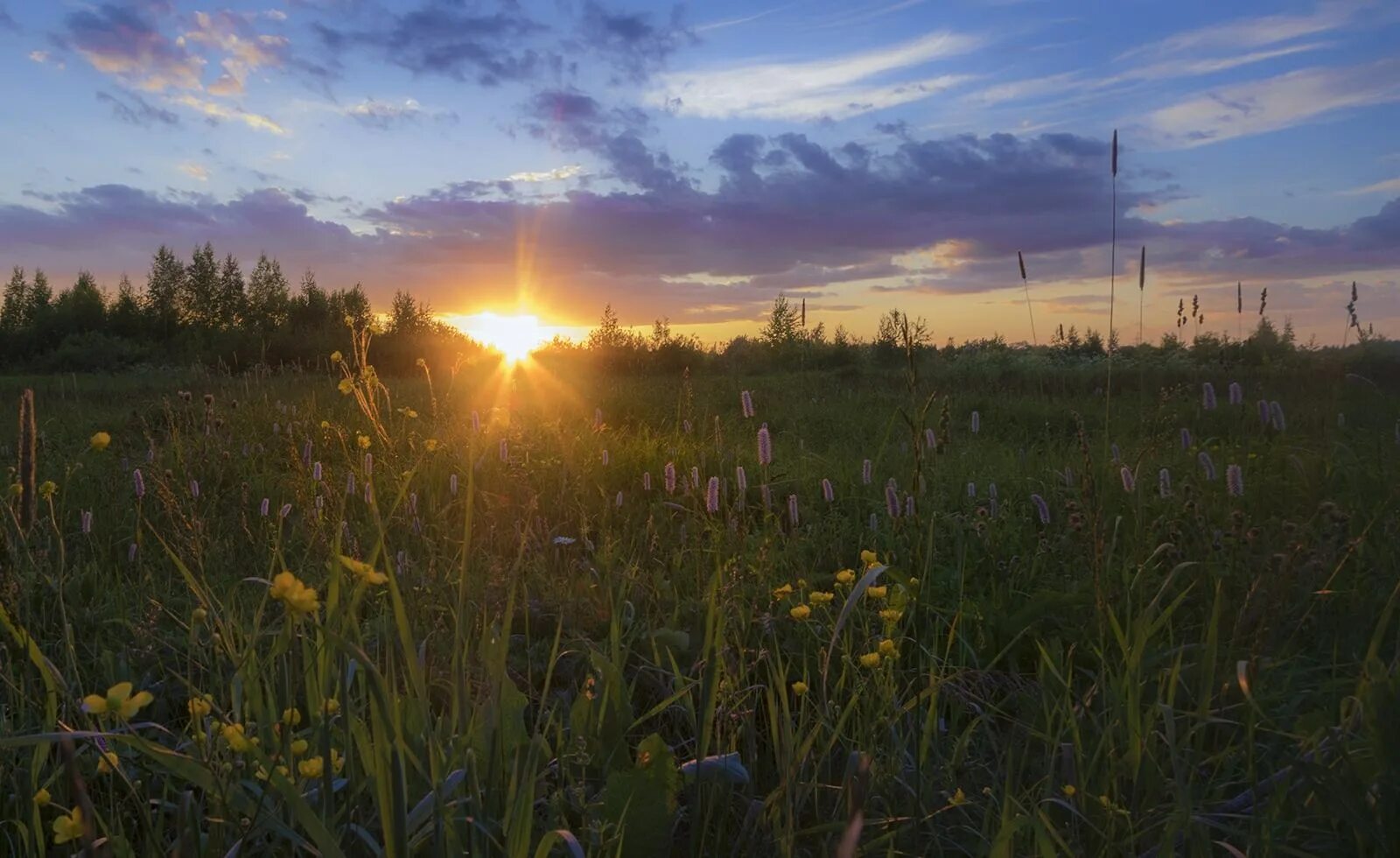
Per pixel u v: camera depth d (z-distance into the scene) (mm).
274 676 2338
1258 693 2568
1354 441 5355
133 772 2418
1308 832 2098
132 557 4008
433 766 1762
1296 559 2650
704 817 2254
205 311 64125
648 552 4457
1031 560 4133
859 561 4184
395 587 1937
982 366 21062
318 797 1985
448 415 9102
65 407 11930
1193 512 3982
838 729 2340
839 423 10391
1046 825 1944
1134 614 3289
